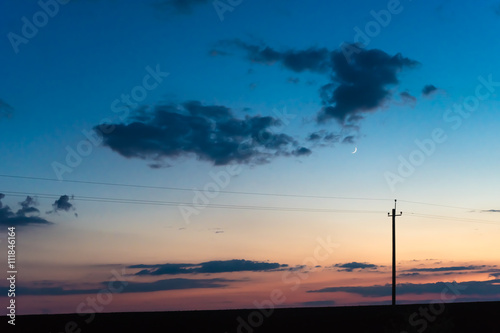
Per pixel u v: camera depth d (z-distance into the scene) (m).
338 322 54.31
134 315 60.50
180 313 62.09
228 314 60.72
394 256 56.84
